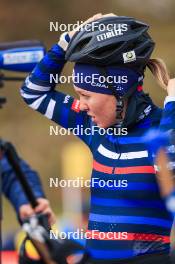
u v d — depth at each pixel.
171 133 7.94
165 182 7.91
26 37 49.97
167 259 8.09
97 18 8.47
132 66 8.27
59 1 50.25
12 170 7.25
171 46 47.59
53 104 9.15
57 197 31.31
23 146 44.19
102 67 8.25
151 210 8.07
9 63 8.81
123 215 8.11
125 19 8.38
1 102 7.71
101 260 8.18
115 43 8.20
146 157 8.09
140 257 8.05
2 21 49.97
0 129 44.84
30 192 7.12
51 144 43.03
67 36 8.95
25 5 50.09
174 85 8.23
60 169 42.41
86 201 20.41
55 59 9.02
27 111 45.22
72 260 7.67
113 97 8.28
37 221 7.06
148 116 8.34
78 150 22.72
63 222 18.55
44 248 6.96
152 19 50.00
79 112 8.98
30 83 9.17
